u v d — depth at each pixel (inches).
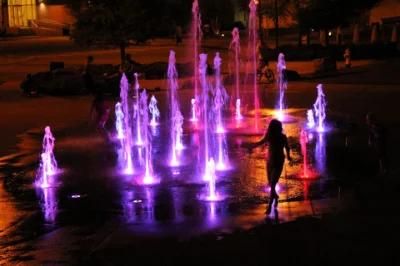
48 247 395.9
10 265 364.5
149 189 536.7
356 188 498.6
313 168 582.6
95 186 554.9
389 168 561.9
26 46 2878.9
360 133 745.6
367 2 2057.1
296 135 754.8
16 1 3821.4
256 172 583.5
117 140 770.8
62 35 3560.5
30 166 645.3
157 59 2060.8
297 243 365.4
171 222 432.5
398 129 738.2
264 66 1416.1
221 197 501.0
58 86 1277.1
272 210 449.4
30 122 938.1
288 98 1117.7
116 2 1451.8
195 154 674.2
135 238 397.4
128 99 1162.0
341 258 335.9
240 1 2714.1
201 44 2588.6
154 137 783.1
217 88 1226.0
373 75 1446.9
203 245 374.0
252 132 790.5
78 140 777.6
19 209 492.4
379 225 390.3
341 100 1042.7
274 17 2134.6
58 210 485.1
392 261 328.5
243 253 354.6
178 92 1256.8
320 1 1973.4
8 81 1611.7
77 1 1491.1
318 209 443.8
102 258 364.5
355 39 2229.3
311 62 1868.8
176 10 1681.8
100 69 1481.3
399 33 2207.2
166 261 350.3
